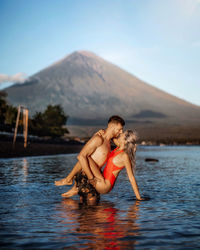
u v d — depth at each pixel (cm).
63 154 1958
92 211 384
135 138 478
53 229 304
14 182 646
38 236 283
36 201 448
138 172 923
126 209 396
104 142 482
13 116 3603
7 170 897
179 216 358
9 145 1902
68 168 984
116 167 470
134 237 280
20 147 1916
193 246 258
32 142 2641
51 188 569
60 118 5628
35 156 1642
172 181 691
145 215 363
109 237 280
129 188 582
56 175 782
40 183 632
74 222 330
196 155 2186
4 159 1362
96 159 477
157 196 495
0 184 616
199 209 396
